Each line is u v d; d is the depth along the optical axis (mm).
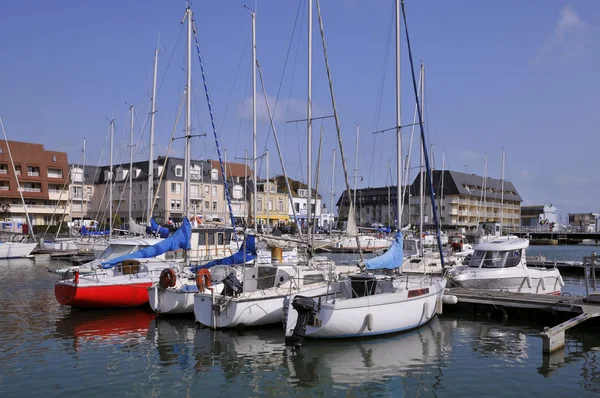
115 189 78125
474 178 116000
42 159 74812
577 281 33156
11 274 33156
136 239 25703
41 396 11547
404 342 16016
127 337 16531
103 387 12125
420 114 21469
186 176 22938
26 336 16688
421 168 34500
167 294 19000
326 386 12328
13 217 70875
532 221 136500
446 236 51562
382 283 17750
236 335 16562
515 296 20297
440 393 11938
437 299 18766
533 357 14625
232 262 19625
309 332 15430
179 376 12914
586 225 106438
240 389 12102
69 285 19969
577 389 12156
